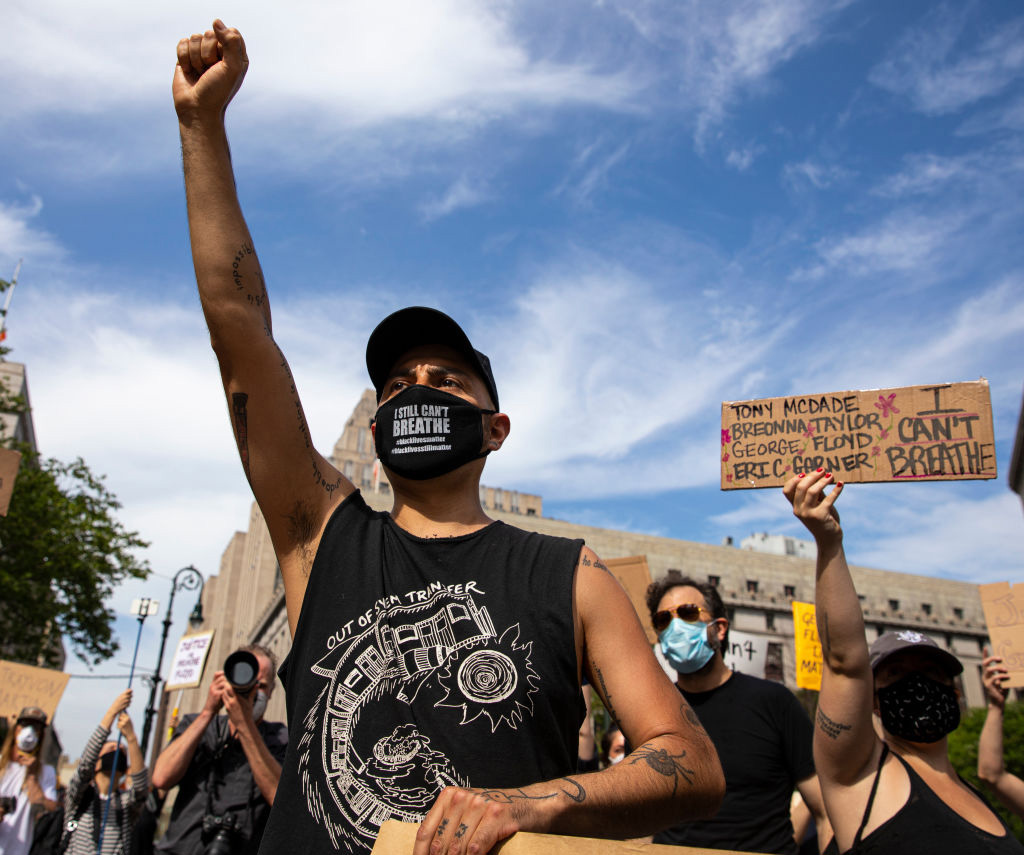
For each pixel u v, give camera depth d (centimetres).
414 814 156
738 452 394
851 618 294
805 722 416
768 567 5388
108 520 2356
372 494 4238
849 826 291
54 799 687
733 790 404
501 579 183
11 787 650
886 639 328
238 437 200
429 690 168
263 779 398
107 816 536
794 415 388
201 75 212
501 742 162
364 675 173
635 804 146
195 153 207
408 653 174
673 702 174
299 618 189
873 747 298
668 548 5191
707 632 433
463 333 223
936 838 277
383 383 236
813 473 306
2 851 629
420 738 163
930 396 367
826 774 302
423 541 194
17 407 2411
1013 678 566
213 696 445
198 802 433
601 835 142
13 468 603
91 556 2256
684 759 159
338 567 192
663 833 415
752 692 426
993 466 351
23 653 2225
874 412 374
